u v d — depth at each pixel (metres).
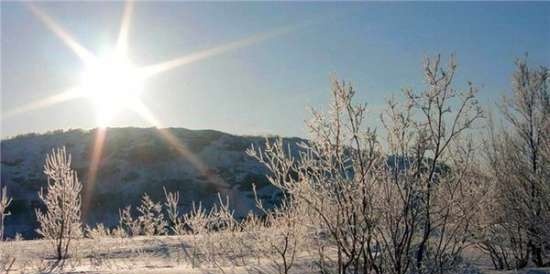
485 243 8.88
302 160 6.73
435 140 6.86
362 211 6.61
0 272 12.26
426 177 6.78
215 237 11.85
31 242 18.56
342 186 6.61
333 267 7.07
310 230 6.88
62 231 15.97
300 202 6.82
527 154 11.24
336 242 6.70
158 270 11.16
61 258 15.00
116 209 45.00
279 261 8.58
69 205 16.91
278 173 6.82
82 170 50.84
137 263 13.51
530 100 11.46
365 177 6.62
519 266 10.87
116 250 15.72
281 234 7.10
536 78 11.61
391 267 6.70
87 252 15.81
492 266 10.45
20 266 13.52
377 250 6.74
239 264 10.26
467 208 7.12
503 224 10.74
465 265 7.91
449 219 7.08
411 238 6.66
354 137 6.67
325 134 6.71
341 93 6.70
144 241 16.98
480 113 6.86
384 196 6.68
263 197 43.72
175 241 16.48
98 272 11.39
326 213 6.69
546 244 10.99
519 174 10.98
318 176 6.72
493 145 11.00
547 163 10.77
